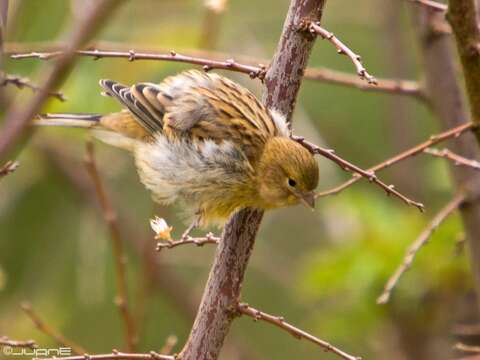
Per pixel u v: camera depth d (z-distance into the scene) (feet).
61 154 50.67
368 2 52.42
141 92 30.71
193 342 24.50
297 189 29.19
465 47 25.36
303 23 23.94
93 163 33.40
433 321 42.42
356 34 54.34
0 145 13.39
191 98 29.73
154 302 55.16
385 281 40.06
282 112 24.57
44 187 51.98
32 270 51.31
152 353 24.02
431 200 50.52
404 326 42.45
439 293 41.52
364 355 53.21
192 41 46.01
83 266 48.88
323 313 42.78
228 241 24.77
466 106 36.78
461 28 25.23
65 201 52.16
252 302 54.65
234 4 52.75
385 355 44.83
